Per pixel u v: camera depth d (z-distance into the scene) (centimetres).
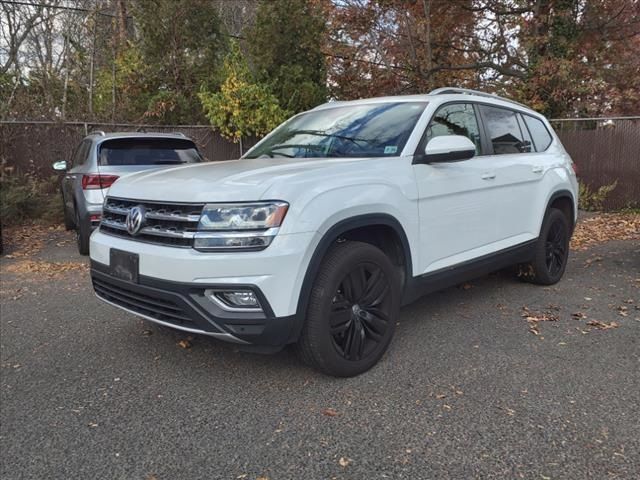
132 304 348
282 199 306
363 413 309
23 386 352
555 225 570
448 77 1723
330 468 259
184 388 344
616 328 445
